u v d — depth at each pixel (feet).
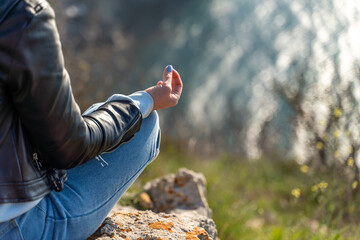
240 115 36.58
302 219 14.29
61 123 3.96
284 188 20.35
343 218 13.53
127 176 5.24
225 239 13.53
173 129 34.63
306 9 52.85
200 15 67.87
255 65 48.44
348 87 20.44
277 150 26.73
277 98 35.35
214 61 53.72
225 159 25.99
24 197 4.10
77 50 31.89
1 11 3.73
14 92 3.84
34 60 3.76
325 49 40.73
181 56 57.52
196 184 10.03
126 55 56.03
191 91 47.14
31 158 4.20
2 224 4.23
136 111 4.87
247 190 20.49
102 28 54.80
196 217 7.29
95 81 21.59
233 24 61.11
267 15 58.65
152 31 66.33
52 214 4.62
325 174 15.93
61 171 4.66
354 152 16.63
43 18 3.84
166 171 17.16
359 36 41.24
